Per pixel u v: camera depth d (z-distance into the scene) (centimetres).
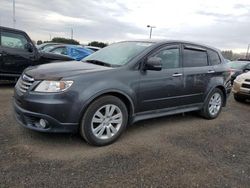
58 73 387
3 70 817
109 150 398
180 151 414
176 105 520
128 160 370
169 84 491
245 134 528
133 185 311
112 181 315
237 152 431
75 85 378
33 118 384
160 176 334
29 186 294
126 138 451
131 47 495
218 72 602
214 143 461
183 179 331
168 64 498
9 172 317
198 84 553
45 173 321
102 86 397
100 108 402
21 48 843
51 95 368
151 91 464
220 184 328
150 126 524
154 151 406
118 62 455
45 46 1423
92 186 303
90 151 390
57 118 372
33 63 868
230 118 644
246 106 826
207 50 593
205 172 354
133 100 440
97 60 484
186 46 539
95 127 404
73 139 426
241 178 347
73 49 1323
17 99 403
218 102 621
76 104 377
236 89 866
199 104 574
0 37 800
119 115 426
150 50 469
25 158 353
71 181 309
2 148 376
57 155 369
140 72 447
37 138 419
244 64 1423
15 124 471
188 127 539
